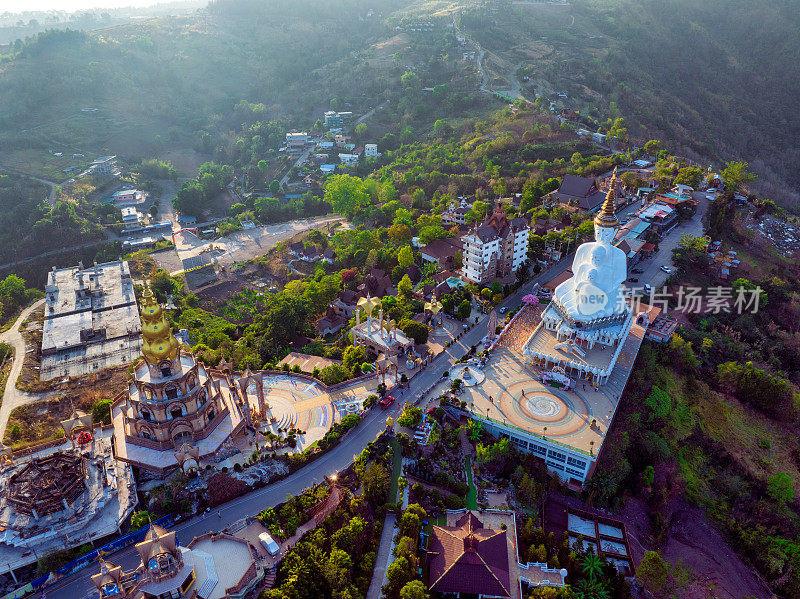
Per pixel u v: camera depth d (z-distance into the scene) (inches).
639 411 5762.8
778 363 7003.0
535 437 4918.8
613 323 5954.7
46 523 3897.6
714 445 5895.7
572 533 4630.9
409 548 3907.5
